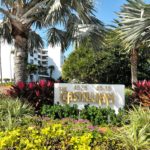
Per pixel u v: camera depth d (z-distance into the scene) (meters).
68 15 10.71
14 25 10.93
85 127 6.43
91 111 8.24
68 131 5.35
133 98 10.49
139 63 20.33
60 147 4.29
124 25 8.75
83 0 10.05
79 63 20.81
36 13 10.85
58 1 9.79
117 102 9.55
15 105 7.91
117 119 7.76
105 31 10.79
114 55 19.86
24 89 10.11
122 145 4.62
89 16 10.62
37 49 14.88
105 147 4.48
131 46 9.02
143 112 6.04
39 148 4.17
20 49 11.02
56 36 12.84
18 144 4.27
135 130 5.00
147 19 8.33
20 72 11.07
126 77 20.31
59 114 8.59
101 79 20.52
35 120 6.81
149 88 10.23
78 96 9.73
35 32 14.18
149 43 9.11
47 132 4.68
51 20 10.12
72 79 21.95
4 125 5.77
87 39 10.90
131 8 8.65
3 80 64.44
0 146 4.06
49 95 10.19
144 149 4.62
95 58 20.19
